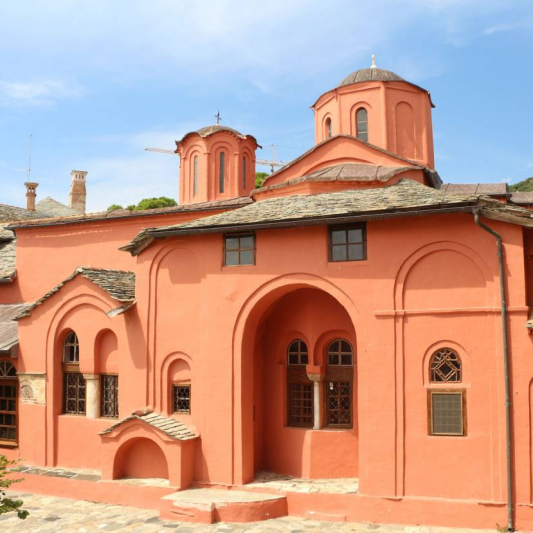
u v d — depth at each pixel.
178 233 12.82
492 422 10.55
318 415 13.09
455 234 11.05
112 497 12.66
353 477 12.62
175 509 11.41
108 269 16.42
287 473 13.14
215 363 12.70
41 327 14.93
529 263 11.13
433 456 10.86
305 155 16.50
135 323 13.68
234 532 10.65
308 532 10.55
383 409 11.20
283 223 11.73
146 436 12.62
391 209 10.92
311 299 13.27
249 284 12.55
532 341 10.40
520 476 10.26
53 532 10.98
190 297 13.21
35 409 14.76
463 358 10.91
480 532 10.19
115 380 14.27
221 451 12.42
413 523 10.73
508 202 15.73
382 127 17.50
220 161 22.53
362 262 11.66
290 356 13.67
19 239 18.44
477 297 10.88
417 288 11.27
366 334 11.46
